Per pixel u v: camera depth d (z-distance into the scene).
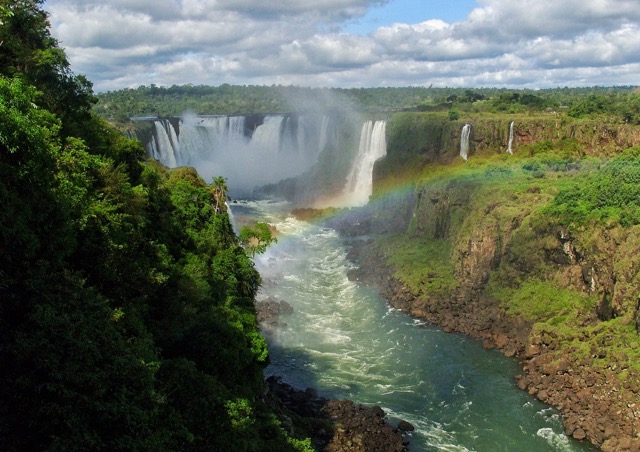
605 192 63.38
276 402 43.34
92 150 37.91
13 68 32.19
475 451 41.94
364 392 50.47
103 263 26.91
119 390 18.56
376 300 72.75
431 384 51.75
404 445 42.28
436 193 86.44
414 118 118.06
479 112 134.38
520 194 75.75
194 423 24.56
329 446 40.94
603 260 58.03
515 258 67.44
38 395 16.86
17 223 18.58
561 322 58.28
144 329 27.30
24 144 19.67
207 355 30.02
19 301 18.47
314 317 67.19
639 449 40.47
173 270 37.78
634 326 51.84
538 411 47.06
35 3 37.16
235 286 47.56
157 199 45.22
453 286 71.00
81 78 38.94
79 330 18.52
